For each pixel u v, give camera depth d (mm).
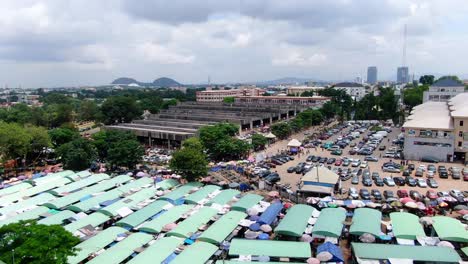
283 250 47562
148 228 55031
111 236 52625
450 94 198375
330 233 52000
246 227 57438
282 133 151125
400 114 192250
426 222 56312
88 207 66688
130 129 153500
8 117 183375
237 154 113750
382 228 55750
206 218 58812
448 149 109750
